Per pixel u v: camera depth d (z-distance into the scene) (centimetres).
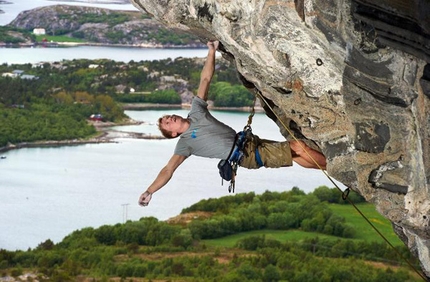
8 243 5916
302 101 790
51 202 7131
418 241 841
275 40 755
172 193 7500
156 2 830
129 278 5153
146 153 9031
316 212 6288
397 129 753
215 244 5962
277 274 5038
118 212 6900
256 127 7181
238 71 864
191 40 16525
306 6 725
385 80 732
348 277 4953
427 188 765
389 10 691
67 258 5438
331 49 741
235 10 754
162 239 6012
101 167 8419
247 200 7050
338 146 797
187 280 5044
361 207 6562
